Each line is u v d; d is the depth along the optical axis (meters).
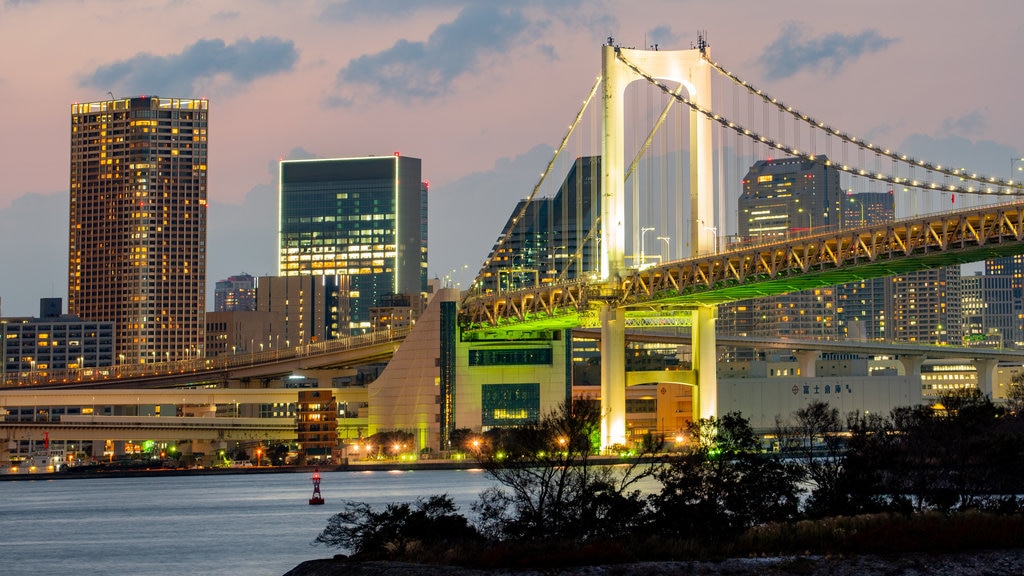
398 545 140.75
